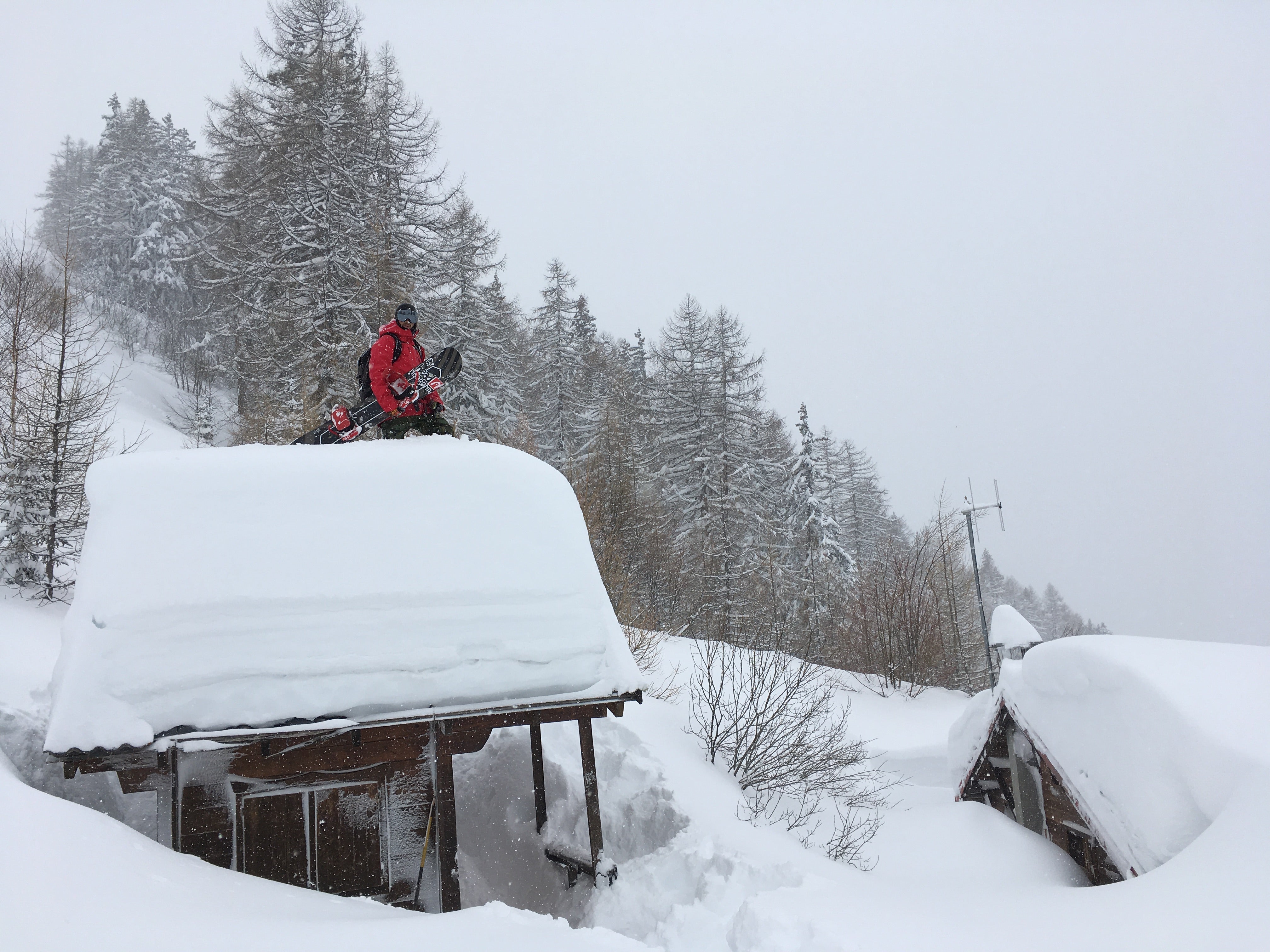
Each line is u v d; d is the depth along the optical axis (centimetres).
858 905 543
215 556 603
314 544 630
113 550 589
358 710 580
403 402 757
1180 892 477
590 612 664
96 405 1387
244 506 635
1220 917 429
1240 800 540
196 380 3102
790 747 1020
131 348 3269
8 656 875
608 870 692
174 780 570
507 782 900
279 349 2084
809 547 3353
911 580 2542
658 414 3859
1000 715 976
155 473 637
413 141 2567
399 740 625
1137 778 649
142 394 2723
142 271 3916
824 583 3184
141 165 4166
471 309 2814
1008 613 1047
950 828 981
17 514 1248
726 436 3338
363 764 616
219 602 582
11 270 1698
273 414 2053
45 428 1316
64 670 537
